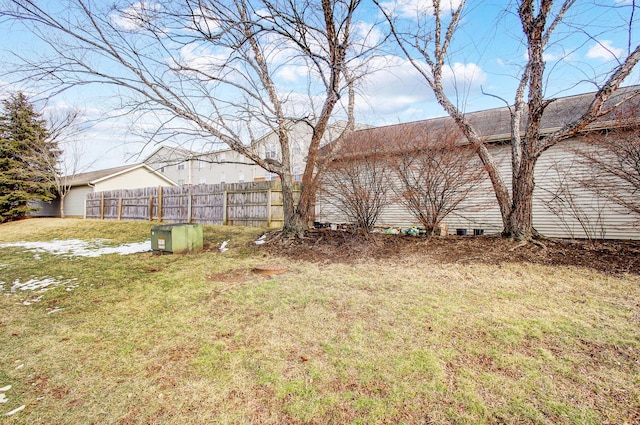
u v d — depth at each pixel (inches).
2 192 839.7
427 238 281.6
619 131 248.2
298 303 160.9
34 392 96.4
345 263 237.9
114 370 107.3
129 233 453.1
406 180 280.2
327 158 302.2
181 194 536.4
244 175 1058.1
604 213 314.2
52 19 208.8
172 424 81.2
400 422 79.0
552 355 107.0
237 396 91.2
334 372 100.9
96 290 197.6
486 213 367.2
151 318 150.6
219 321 143.1
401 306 152.4
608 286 171.8
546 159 341.7
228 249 307.6
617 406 82.8
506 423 77.8
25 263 283.7
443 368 101.0
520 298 158.7
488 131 368.8
